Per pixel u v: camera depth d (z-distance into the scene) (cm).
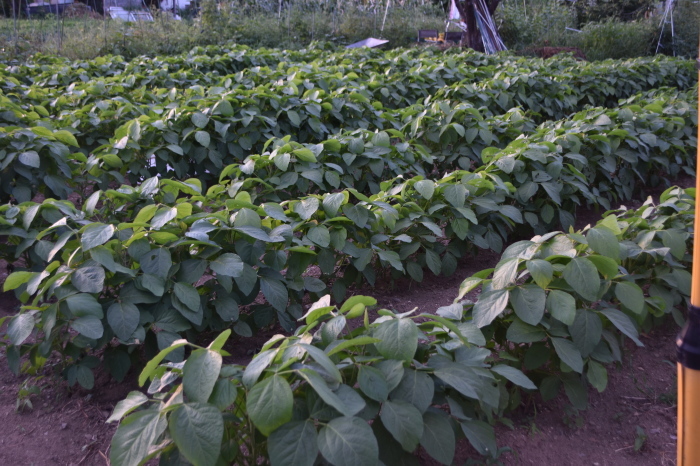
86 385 281
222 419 168
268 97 612
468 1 1683
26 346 290
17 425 283
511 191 441
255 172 451
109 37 1464
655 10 2241
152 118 556
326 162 500
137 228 303
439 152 600
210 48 1228
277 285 310
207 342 343
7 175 444
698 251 140
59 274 274
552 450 255
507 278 251
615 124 602
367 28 1912
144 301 276
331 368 171
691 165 671
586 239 265
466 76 925
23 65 975
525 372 278
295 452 163
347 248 351
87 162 476
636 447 256
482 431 206
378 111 696
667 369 316
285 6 1927
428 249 408
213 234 311
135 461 166
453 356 223
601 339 281
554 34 1861
